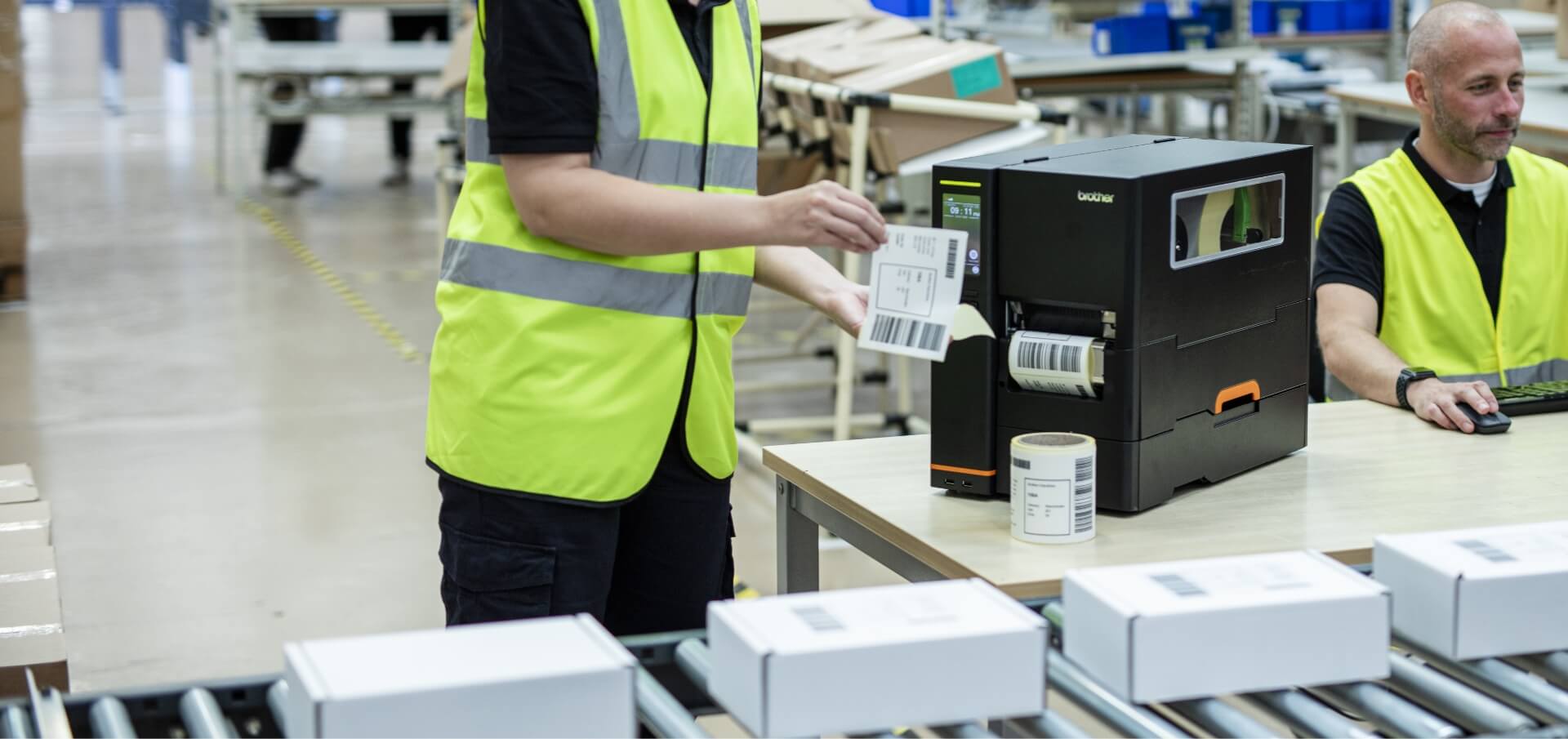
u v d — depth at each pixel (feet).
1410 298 8.46
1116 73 18.52
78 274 22.47
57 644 5.34
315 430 15.31
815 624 3.41
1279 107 20.59
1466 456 6.15
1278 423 6.06
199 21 43.39
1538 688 3.53
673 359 5.57
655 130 5.35
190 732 3.40
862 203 4.90
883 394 15.55
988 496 5.65
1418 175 8.45
